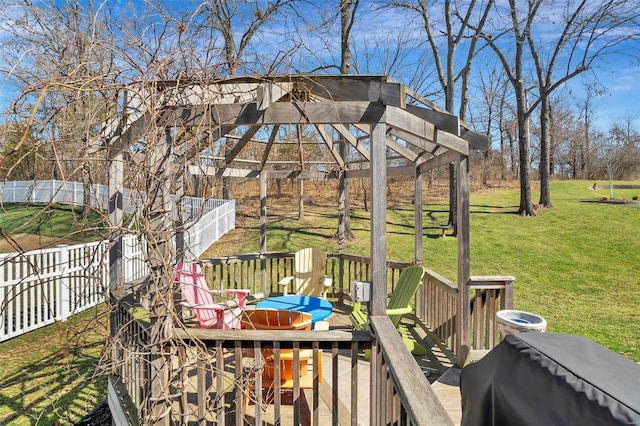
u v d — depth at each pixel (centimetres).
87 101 262
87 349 525
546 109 1606
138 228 232
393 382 191
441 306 452
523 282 861
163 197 244
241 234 1262
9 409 411
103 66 237
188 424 288
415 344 421
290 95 312
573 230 1274
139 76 239
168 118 257
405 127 308
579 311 690
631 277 883
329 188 2136
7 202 1458
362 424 296
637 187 2194
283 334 251
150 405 256
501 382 163
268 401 306
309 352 331
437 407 147
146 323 271
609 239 1169
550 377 144
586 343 170
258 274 902
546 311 692
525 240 1188
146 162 225
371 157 272
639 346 534
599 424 117
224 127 325
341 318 564
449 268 928
